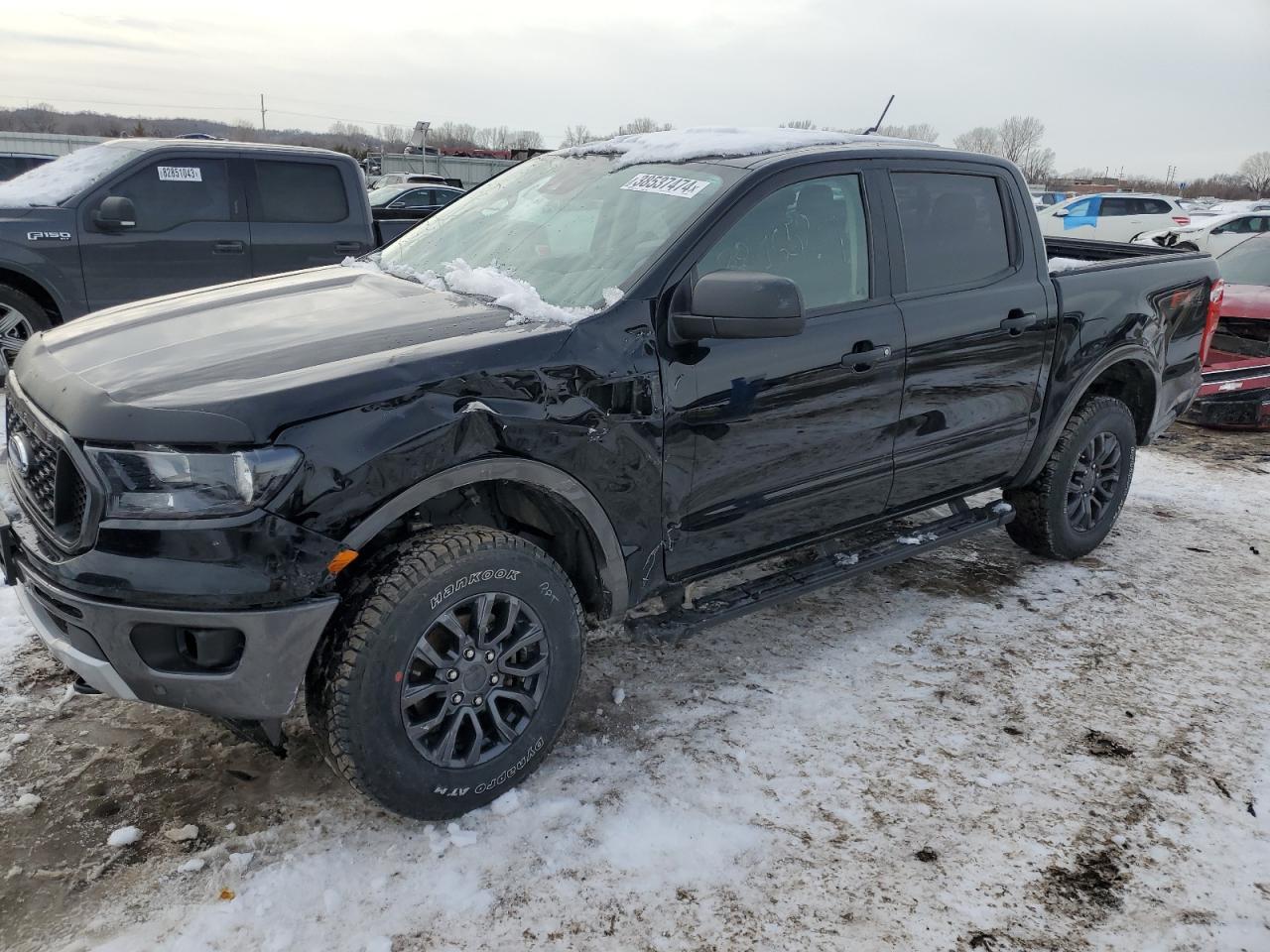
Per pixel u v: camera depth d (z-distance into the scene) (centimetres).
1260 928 229
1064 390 401
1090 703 326
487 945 215
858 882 239
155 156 686
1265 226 1800
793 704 318
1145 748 301
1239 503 553
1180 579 437
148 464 208
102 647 216
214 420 207
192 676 216
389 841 245
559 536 280
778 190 306
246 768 272
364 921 220
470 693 247
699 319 265
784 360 298
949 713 316
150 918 218
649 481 274
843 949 218
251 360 236
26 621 349
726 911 227
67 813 251
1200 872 247
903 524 461
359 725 226
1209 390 691
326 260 759
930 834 257
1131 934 226
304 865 236
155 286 691
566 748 288
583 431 255
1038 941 222
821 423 313
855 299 325
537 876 236
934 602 403
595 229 311
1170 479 598
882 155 341
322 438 214
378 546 244
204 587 207
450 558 234
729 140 336
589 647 351
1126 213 2117
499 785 257
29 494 244
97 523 212
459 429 232
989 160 380
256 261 727
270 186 731
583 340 258
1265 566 456
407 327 259
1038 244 392
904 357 331
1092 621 390
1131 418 443
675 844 249
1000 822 263
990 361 364
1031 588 420
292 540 211
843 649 358
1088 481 436
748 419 293
